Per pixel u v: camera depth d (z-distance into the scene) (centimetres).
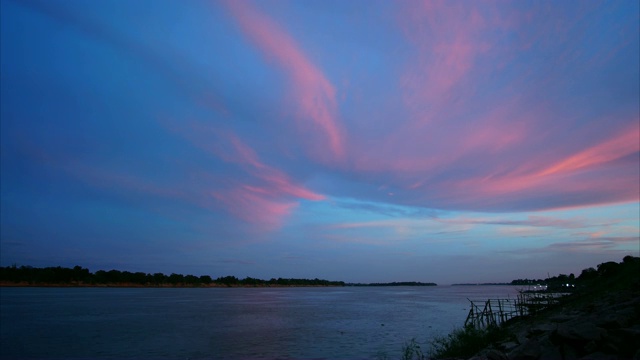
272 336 4531
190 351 3597
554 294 5200
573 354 1361
